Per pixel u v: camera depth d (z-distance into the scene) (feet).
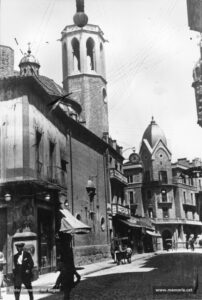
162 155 227.61
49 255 69.97
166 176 224.94
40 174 67.92
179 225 220.84
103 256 106.93
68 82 137.39
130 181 229.04
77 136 98.12
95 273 68.44
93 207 105.81
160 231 217.56
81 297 37.35
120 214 127.24
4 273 58.34
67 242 76.38
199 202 84.02
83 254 90.99
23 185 60.18
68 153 90.27
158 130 234.17
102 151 121.70
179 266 72.69
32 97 67.36
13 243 59.57
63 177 80.64
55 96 87.25
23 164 62.80
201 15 48.73
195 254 123.34
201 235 218.38
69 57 138.82
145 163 230.27
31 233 59.93
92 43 141.28
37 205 64.28
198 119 54.34
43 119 73.00
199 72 54.60
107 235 116.37
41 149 71.05
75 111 120.06
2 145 63.98
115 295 37.40
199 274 54.70
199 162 134.21
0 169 63.26
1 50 80.28
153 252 173.68
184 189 231.50
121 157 148.66
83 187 98.84
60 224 73.77
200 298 32.73
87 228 74.59
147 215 220.84
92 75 136.98
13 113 64.80
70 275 34.58
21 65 91.40
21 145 63.52
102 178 118.42
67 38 140.05
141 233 166.09
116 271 69.72
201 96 53.88
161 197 221.87
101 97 137.69
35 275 58.23
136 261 102.22
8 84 65.46
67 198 86.02
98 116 135.44
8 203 61.11
